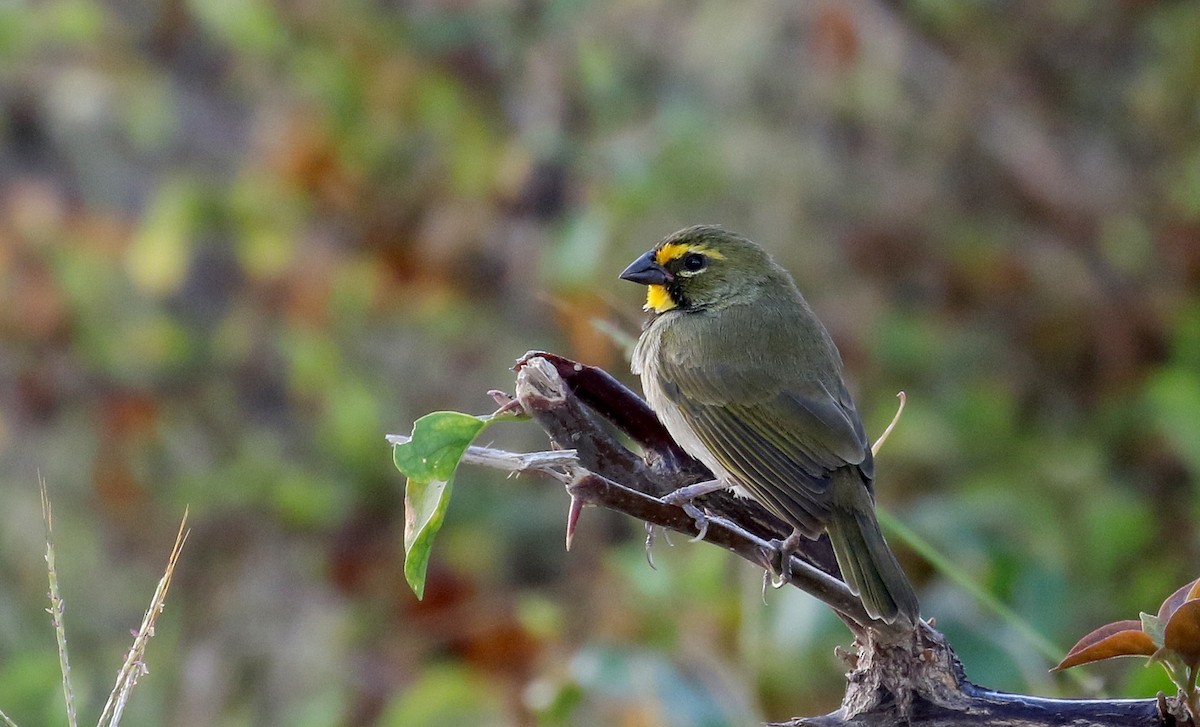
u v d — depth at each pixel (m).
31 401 14.76
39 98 15.37
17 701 11.08
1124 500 13.74
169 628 13.93
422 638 13.47
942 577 9.72
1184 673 5.16
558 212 14.93
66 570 14.02
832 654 9.84
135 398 14.78
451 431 5.65
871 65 14.48
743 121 14.45
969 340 14.88
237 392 15.39
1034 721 5.45
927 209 14.80
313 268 14.83
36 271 14.91
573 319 9.73
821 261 14.59
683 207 14.02
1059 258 15.14
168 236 14.55
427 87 14.90
